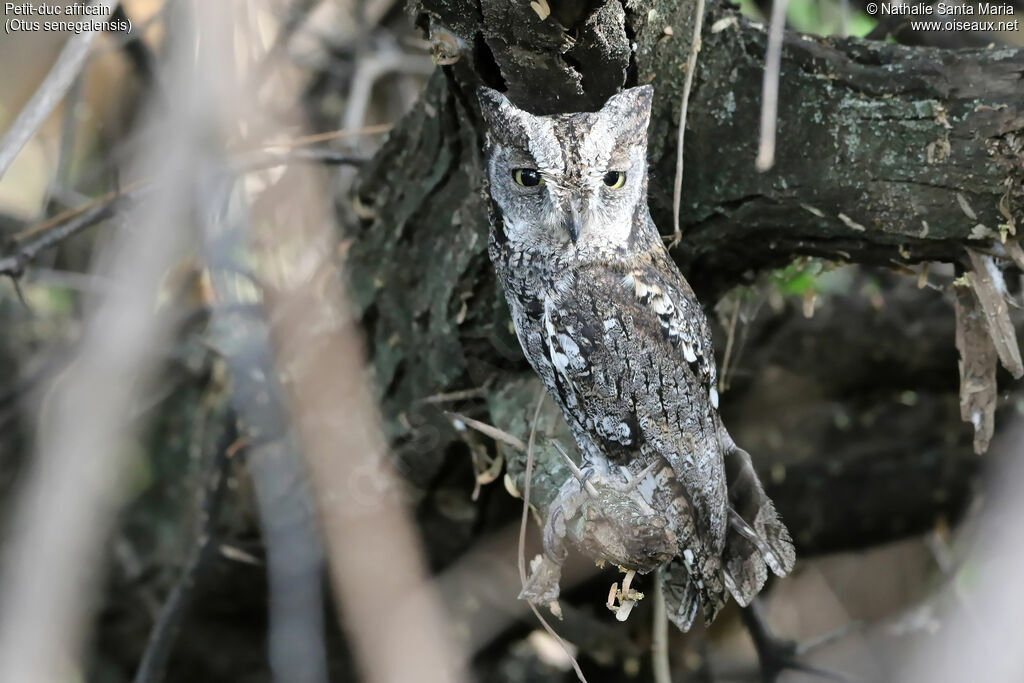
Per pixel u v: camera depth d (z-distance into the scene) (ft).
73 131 30.45
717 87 20.44
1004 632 27.81
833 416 32.76
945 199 19.47
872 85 19.31
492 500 28.99
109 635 35.35
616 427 20.88
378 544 29.07
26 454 33.65
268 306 28.22
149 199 14.80
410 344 26.32
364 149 34.78
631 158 19.80
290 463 27.76
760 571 21.47
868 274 31.76
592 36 18.40
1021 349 28.07
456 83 20.77
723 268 23.79
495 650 35.78
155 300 14.17
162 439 34.45
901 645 37.58
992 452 31.71
